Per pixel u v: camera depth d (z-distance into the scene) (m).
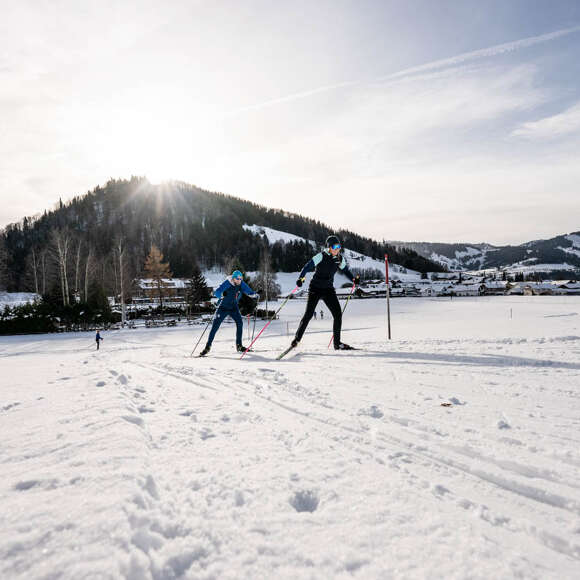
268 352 7.04
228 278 7.69
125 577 0.92
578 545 1.10
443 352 5.20
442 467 1.67
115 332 33.38
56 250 45.00
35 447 1.84
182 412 2.60
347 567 0.98
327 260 6.35
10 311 35.25
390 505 1.32
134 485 1.38
